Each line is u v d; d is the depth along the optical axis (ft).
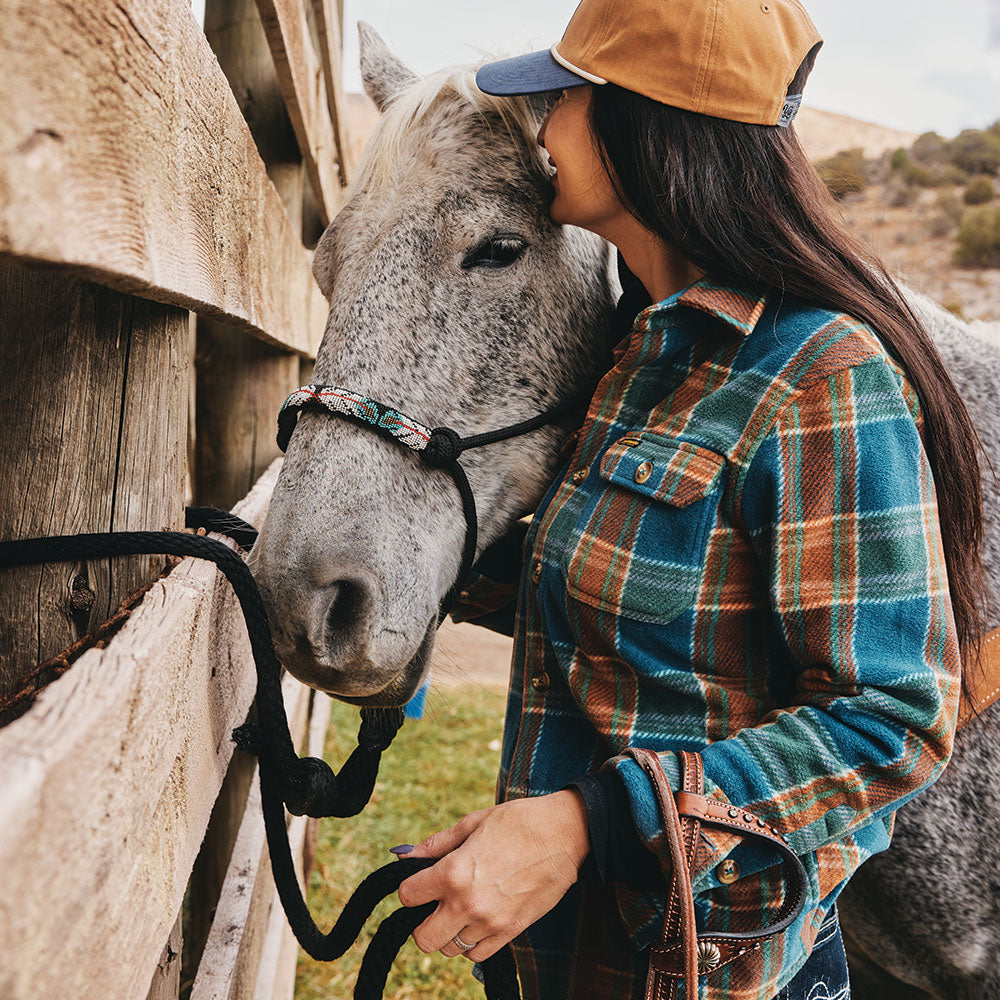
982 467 4.53
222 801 6.61
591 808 2.61
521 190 3.72
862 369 2.80
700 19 2.89
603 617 2.97
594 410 3.27
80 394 2.66
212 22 7.19
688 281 3.31
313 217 11.53
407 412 3.57
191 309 2.91
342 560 3.28
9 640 2.60
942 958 4.50
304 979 8.06
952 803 4.23
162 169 2.21
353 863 9.70
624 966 3.02
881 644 2.68
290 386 7.60
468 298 3.67
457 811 10.87
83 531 2.71
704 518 2.87
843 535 2.72
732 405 2.89
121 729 1.78
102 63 1.78
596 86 3.07
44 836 1.38
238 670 3.46
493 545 4.17
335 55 9.61
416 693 3.83
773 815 2.63
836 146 87.56
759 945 2.87
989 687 4.07
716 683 2.96
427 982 8.14
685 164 2.94
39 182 1.51
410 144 3.76
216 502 7.23
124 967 1.80
